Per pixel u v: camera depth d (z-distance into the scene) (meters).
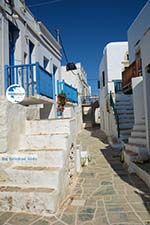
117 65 19.47
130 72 15.10
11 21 9.64
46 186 5.42
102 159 10.71
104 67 21.22
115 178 7.66
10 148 6.09
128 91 16.47
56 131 7.12
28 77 9.71
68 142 6.69
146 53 8.78
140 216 4.81
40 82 10.02
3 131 5.92
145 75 9.06
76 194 6.23
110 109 17.12
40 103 11.48
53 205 4.96
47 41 14.20
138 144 9.85
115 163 9.87
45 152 6.00
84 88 32.34
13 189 5.32
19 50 10.30
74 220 4.70
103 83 22.14
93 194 6.20
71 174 7.01
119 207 5.29
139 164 8.19
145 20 13.59
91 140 16.89
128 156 8.97
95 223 4.56
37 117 11.66
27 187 5.45
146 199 5.74
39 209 5.00
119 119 15.40
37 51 12.51
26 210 5.06
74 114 19.44
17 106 6.65
